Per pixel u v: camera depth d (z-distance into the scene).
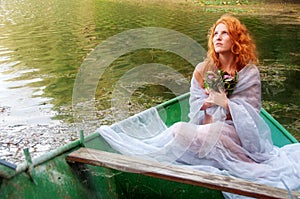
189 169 2.26
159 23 11.66
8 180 1.96
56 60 7.62
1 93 5.82
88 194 2.35
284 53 8.52
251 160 2.63
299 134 4.79
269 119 3.56
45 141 4.40
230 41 2.72
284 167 2.54
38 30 10.64
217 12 14.62
